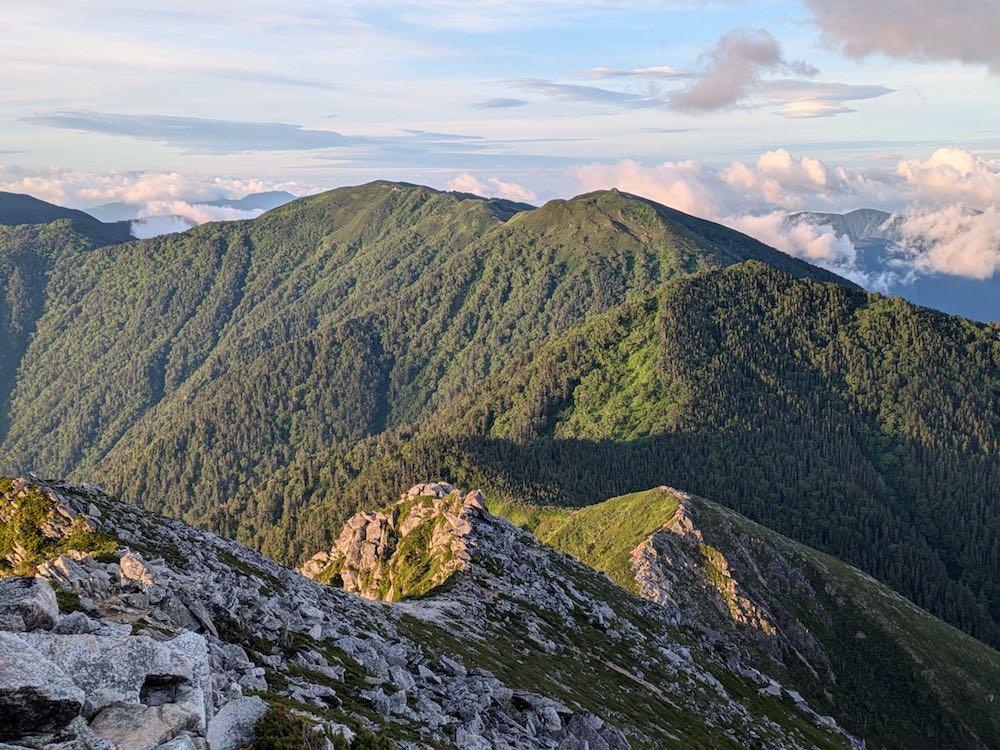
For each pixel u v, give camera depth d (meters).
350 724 37.72
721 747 97.69
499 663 84.81
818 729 139.00
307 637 56.09
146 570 49.59
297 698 39.38
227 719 26.91
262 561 85.00
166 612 43.84
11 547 73.75
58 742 21.25
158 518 86.00
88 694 23.86
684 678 121.62
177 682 26.14
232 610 50.81
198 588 51.00
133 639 26.44
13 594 29.05
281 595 71.81
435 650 78.25
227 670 38.78
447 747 43.97
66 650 24.81
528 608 119.81
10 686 20.77
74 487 85.50
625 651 121.12
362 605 83.38
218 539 86.31
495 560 137.38
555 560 158.50
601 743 63.97
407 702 51.22
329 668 49.66
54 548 73.50
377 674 55.00
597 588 152.88
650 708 99.81
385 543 188.25
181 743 22.80
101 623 32.50
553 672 94.19
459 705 56.06
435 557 156.12
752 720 120.31
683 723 100.31
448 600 112.00
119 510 82.75
